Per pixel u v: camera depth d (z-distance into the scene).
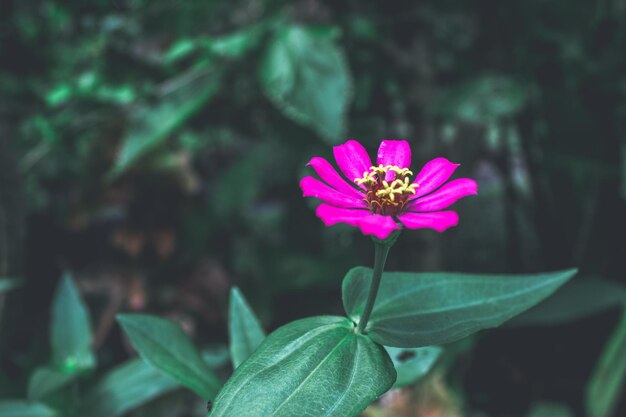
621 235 0.69
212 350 0.42
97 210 0.67
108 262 0.68
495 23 0.64
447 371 0.63
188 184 0.67
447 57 0.67
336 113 0.47
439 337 0.27
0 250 0.56
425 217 0.25
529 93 0.63
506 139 0.68
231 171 0.74
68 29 0.61
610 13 0.62
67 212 0.70
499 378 0.67
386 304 0.28
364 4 0.62
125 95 0.56
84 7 0.55
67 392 0.45
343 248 0.76
